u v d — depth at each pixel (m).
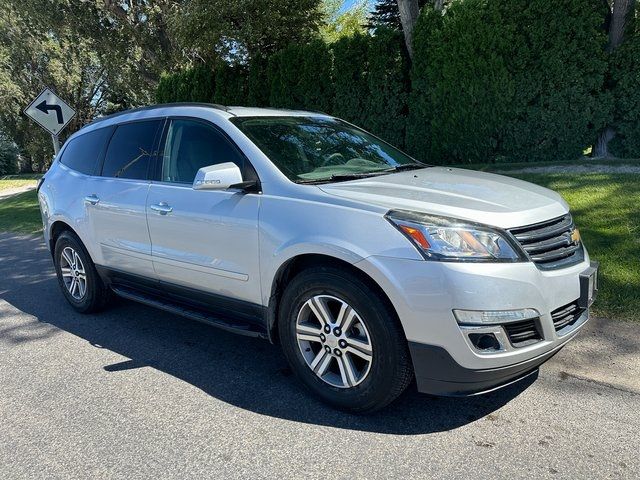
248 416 3.26
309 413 3.27
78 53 28.50
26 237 10.29
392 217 2.93
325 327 3.23
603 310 4.36
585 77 8.31
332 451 2.86
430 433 2.99
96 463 2.85
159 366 4.05
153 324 5.00
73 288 5.39
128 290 4.86
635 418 3.03
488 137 9.05
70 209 5.13
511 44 8.58
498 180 3.78
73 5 17.19
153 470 2.77
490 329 2.74
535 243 2.99
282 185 3.46
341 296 3.10
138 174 4.50
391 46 10.16
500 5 8.52
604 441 2.84
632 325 4.10
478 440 2.90
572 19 8.11
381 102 10.34
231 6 11.79
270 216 3.39
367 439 2.96
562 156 8.73
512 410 3.18
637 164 7.83
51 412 3.41
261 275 3.47
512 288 2.76
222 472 2.73
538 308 2.85
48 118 9.41
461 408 3.25
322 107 11.16
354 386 3.14
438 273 2.74
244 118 4.07
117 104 35.72
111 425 3.22
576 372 3.56
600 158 8.58
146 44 17.23
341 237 3.03
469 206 3.01
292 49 11.30
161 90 15.05
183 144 4.21
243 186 3.51
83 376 3.92
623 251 5.20
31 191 17.48
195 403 3.45
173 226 4.03
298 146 3.96
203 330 4.80
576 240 3.38
